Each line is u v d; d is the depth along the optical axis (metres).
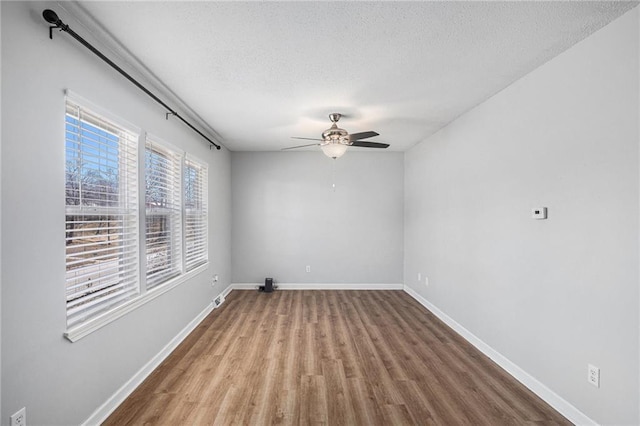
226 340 3.28
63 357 1.67
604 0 1.60
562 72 2.12
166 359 2.83
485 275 2.99
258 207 5.49
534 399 2.26
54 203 1.61
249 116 3.52
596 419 1.86
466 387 2.41
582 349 1.95
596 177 1.86
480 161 3.09
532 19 1.76
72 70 1.73
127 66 2.29
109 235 2.08
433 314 4.18
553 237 2.18
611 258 1.77
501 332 2.74
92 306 1.96
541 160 2.29
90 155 1.91
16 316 1.40
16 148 1.39
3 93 1.33
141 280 2.46
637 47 1.64
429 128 3.98
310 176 5.50
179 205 3.33
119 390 2.16
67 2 1.62
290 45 2.05
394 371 2.64
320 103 3.11
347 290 5.46
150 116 2.64
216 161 4.63
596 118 1.86
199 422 1.97
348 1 1.62
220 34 1.92
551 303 2.19
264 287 5.36
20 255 1.41
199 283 3.84
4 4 1.34
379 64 2.31
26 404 1.45
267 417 2.03
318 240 5.52
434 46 2.06
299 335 3.43
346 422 1.99
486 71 2.41
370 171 5.53
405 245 5.46
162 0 1.61
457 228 3.55
